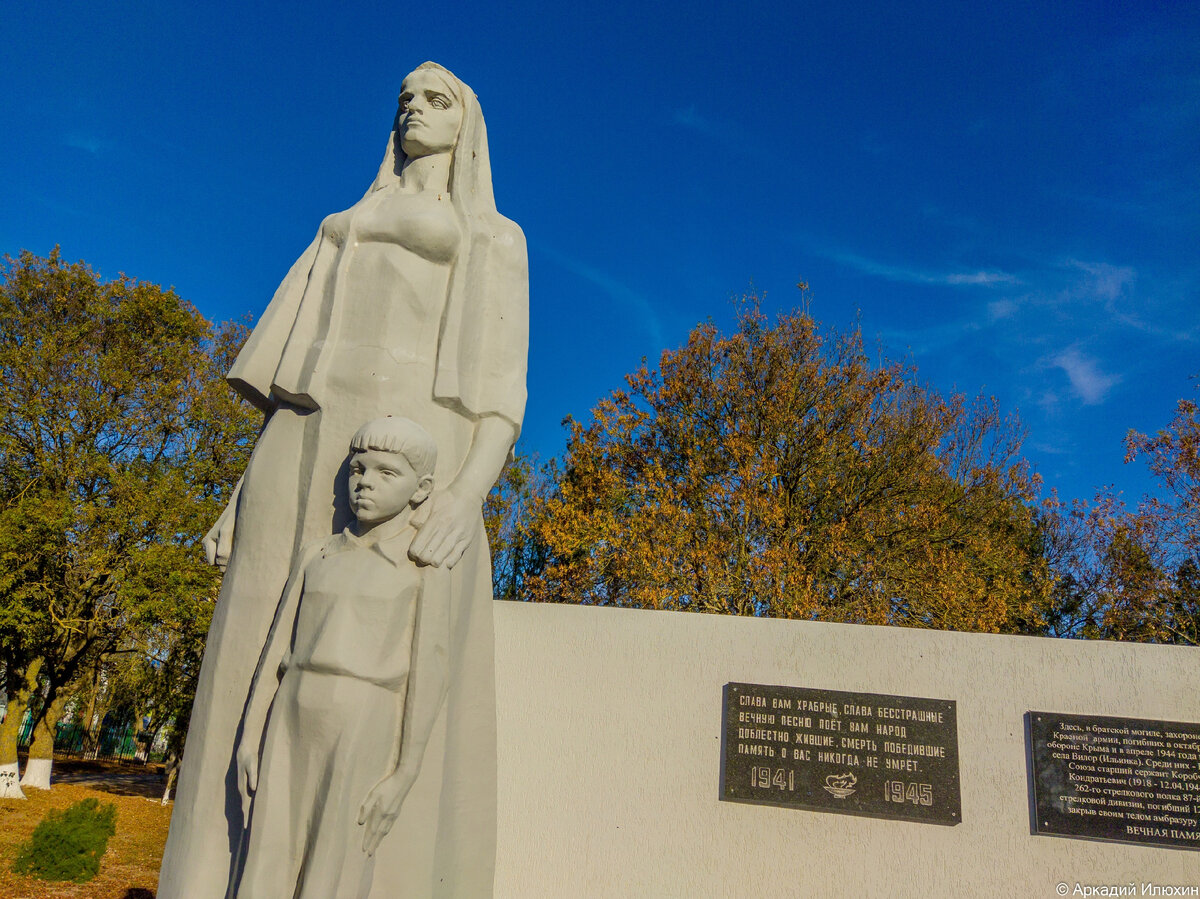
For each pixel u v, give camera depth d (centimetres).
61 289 1669
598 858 400
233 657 319
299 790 267
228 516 355
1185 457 1530
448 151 403
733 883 392
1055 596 1722
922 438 1647
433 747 303
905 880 386
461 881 331
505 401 363
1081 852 385
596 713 422
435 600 296
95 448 1585
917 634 424
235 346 1800
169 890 295
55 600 1465
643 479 1703
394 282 357
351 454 310
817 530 1555
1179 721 398
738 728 414
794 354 1714
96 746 2762
